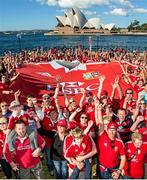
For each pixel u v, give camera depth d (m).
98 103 3.90
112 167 3.24
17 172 3.36
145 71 7.88
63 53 15.86
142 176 3.30
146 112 4.32
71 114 4.14
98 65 7.60
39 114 4.05
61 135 3.62
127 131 3.95
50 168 4.18
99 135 3.30
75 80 7.10
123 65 8.00
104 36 83.25
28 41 61.31
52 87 6.73
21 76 6.89
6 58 12.30
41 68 7.41
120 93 5.35
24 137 3.15
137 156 3.24
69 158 3.26
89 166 3.30
